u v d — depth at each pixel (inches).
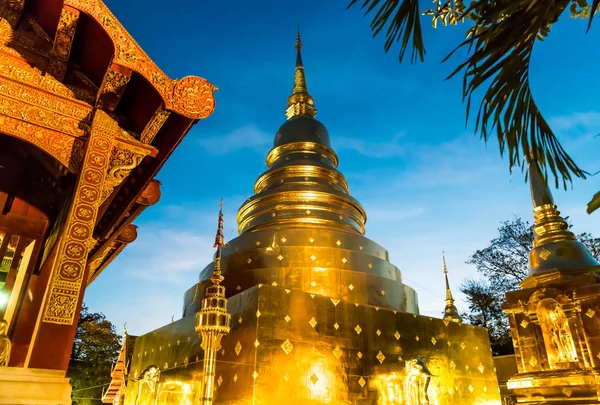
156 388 467.5
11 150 371.6
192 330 477.1
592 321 444.1
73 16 273.3
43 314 218.8
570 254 502.9
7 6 285.1
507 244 1325.0
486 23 172.6
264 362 373.4
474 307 1366.9
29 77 275.0
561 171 213.0
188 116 282.5
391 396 430.3
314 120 829.8
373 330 454.9
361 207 707.4
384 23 218.5
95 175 264.5
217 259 404.8
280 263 546.3
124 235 451.2
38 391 204.1
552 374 456.1
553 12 170.7
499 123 206.2
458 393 491.8
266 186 726.5
